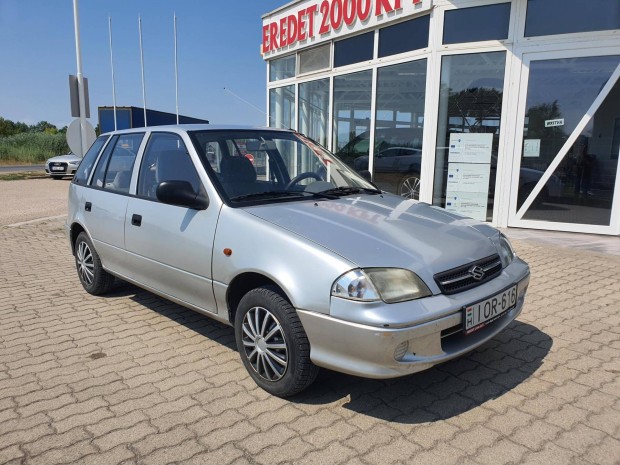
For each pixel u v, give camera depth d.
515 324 4.22
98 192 4.79
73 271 6.33
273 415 2.90
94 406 3.02
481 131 8.13
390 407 2.98
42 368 3.54
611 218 7.41
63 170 22.27
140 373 3.45
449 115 8.38
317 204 3.54
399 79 9.04
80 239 5.16
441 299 2.74
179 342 3.99
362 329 2.57
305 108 11.55
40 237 8.77
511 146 7.89
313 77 11.07
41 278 5.97
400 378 3.34
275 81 12.52
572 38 7.27
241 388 3.22
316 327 2.74
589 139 7.44
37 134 43.97
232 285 3.26
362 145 9.98
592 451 2.53
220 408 2.98
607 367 3.44
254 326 3.15
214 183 3.51
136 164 4.37
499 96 7.93
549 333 4.02
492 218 8.21
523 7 7.51
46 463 2.49
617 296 4.87
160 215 3.83
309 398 3.09
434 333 2.68
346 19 9.79
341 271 2.67
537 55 7.52
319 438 2.68
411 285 2.70
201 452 2.57
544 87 7.60
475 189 8.30
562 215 7.76
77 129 10.12
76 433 2.74
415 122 8.85
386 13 8.93
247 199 3.48
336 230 3.01
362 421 2.84
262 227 3.09
